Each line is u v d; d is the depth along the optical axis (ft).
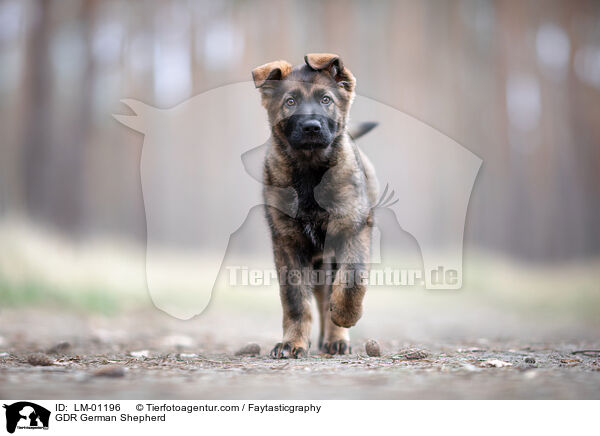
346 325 16.30
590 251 105.40
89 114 81.05
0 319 30.58
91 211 81.35
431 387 11.41
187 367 14.15
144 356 16.84
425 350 17.34
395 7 86.58
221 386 11.60
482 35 94.22
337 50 85.61
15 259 38.24
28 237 41.60
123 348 19.89
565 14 96.48
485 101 92.38
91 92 80.79
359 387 11.48
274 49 80.59
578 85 98.48
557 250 102.63
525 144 98.48
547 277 66.08
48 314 33.45
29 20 76.95
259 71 16.81
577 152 101.60
